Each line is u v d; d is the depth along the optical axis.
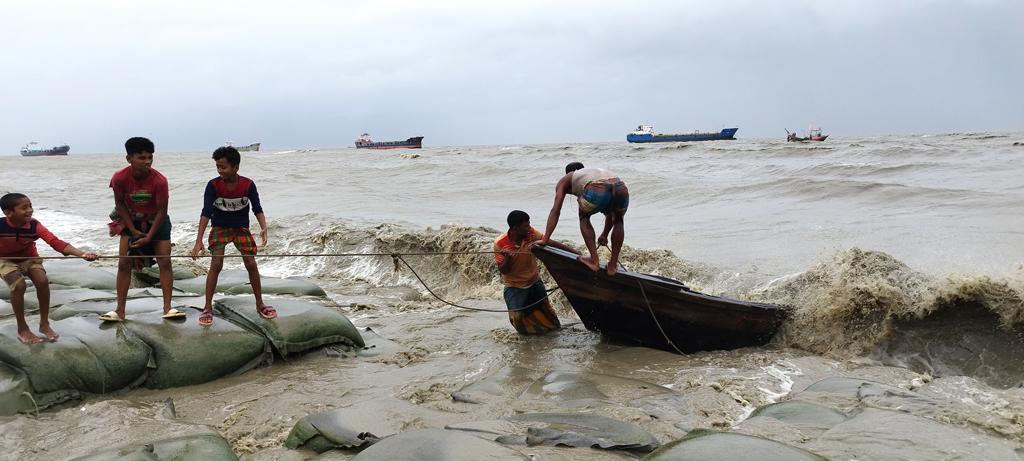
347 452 4.62
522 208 20.73
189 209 23.12
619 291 7.45
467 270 11.55
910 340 6.77
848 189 18.81
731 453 3.48
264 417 5.61
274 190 28.28
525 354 7.39
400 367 6.98
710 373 6.59
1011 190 17.48
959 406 5.20
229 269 12.84
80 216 21.61
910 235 12.47
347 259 13.23
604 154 47.12
